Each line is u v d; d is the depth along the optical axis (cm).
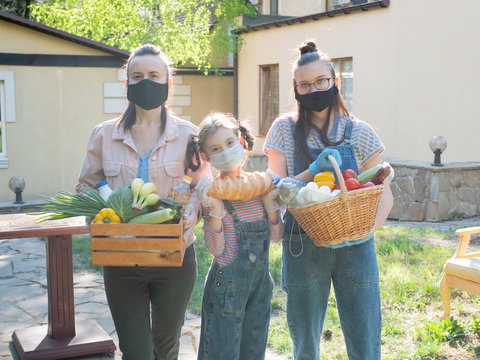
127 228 262
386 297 517
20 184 1102
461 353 407
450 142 1069
